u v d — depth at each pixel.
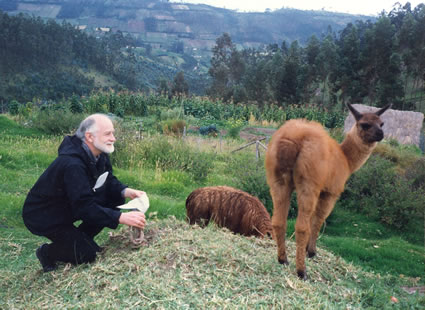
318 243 8.30
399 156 14.27
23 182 9.01
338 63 77.38
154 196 9.48
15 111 23.14
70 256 3.93
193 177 12.18
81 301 3.09
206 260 3.60
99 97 29.03
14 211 7.02
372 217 10.35
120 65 178.50
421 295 4.12
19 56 142.38
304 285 3.43
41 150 12.64
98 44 171.75
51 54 149.25
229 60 100.75
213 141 19.95
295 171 3.49
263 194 9.83
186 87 89.00
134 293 3.07
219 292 3.14
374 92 74.75
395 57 68.88
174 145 14.17
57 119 17.36
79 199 3.65
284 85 77.62
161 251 3.71
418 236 9.64
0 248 5.34
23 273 4.21
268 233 5.14
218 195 5.54
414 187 11.43
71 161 3.71
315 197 3.53
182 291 3.10
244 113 33.34
